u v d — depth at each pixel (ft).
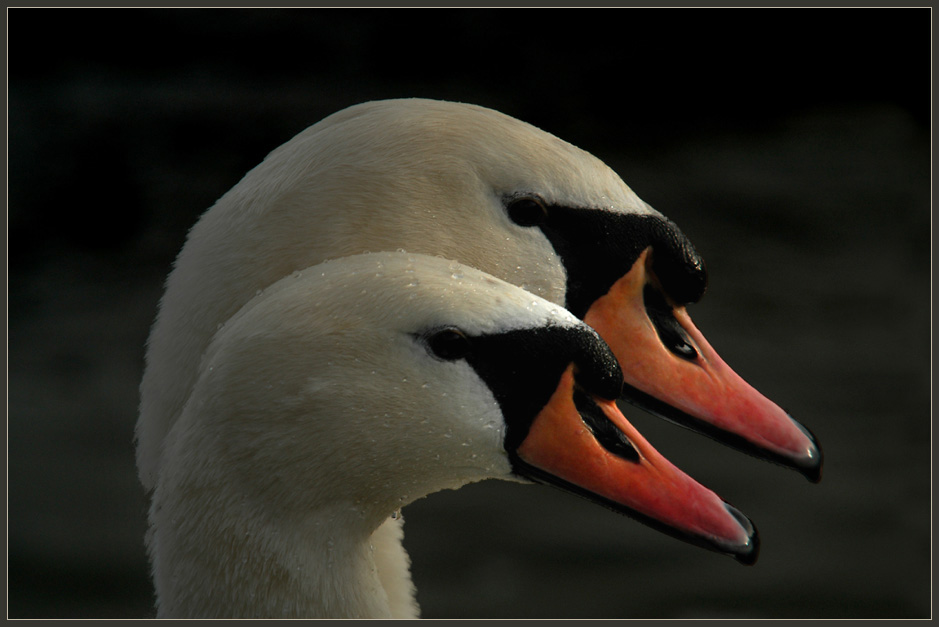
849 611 37.29
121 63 71.97
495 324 15.97
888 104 74.13
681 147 69.87
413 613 19.36
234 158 64.80
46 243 58.65
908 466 44.73
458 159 20.47
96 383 48.73
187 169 63.57
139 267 56.90
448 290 15.94
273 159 20.31
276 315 15.78
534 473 16.38
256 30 73.87
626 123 72.13
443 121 20.77
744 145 70.18
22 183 61.57
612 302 21.06
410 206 19.97
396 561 19.29
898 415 47.37
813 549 40.52
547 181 20.83
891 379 49.49
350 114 21.02
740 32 76.28
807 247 59.06
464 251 20.29
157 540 16.56
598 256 21.03
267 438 15.56
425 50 75.41
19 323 52.60
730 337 52.42
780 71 75.51
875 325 53.21
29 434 45.39
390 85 73.61
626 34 76.74
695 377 20.72
